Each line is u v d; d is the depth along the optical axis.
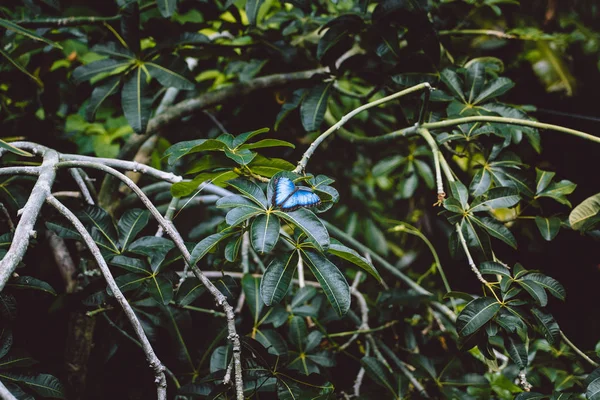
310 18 2.95
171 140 3.08
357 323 2.82
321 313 2.79
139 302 2.44
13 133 2.97
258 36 2.83
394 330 2.84
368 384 2.80
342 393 2.58
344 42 2.65
